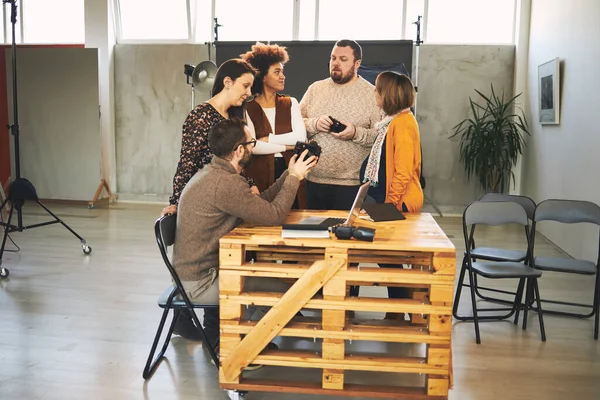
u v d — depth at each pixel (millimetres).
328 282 2547
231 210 2738
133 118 9219
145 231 6941
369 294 4488
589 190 5512
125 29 9227
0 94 8750
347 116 4285
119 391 2852
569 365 3238
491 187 8125
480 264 3783
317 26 8820
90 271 5070
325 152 4293
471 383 2992
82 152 8789
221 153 2770
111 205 8984
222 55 6781
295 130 4254
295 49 6617
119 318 3887
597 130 5309
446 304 2504
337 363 2594
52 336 3551
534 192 7594
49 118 8773
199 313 3945
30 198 5230
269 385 2656
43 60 8664
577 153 5883
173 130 9148
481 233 7195
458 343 3535
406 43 6559
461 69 8469
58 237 6496
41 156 8867
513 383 3002
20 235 6559
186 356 3285
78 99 8680
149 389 2877
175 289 2896
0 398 2756
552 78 6664
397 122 3350
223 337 2637
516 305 3906
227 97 3443
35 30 9414
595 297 3719
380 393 2609
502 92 8445
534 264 3836
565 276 5113
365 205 3217
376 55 6613
